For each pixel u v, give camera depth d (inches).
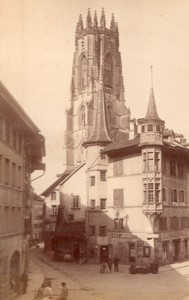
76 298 1200.8
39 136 1517.0
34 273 1658.5
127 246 2048.5
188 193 2288.4
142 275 1686.8
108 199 2198.6
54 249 2277.3
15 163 1328.7
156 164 2014.0
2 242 1117.7
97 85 3882.9
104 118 2456.9
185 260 2166.6
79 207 2513.5
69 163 3759.8
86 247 2201.0
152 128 2021.4
